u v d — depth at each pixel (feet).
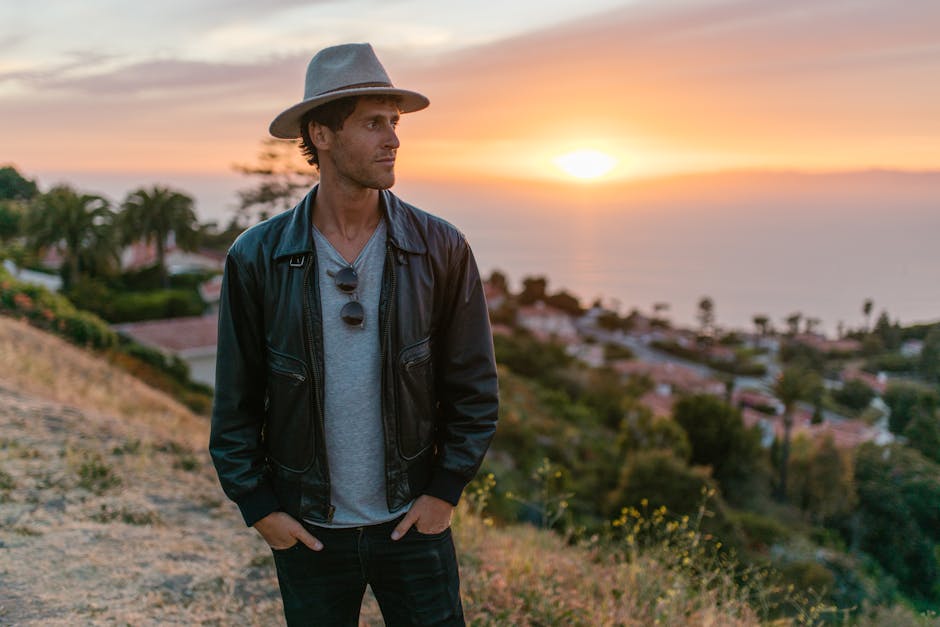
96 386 31.58
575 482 57.00
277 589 10.31
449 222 5.36
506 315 337.52
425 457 5.28
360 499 5.11
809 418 176.65
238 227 40.55
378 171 4.66
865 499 57.82
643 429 86.02
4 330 38.17
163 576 10.11
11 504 12.11
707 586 11.62
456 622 5.45
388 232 4.95
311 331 4.90
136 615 8.85
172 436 20.74
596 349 334.44
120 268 134.00
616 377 168.04
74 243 114.21
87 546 10.80
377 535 5.15
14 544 10.45
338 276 4.85
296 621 5.32
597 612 10.21
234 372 5.08
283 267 4.89
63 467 14.55
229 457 5.08
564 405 119.44
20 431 16.89
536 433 76.28
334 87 4.56
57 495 12.89
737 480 90.33
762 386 304.91
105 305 114.93
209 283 144.36
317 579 5.25
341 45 4.65
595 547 13.78
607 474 59.31
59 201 110.52
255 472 5.14
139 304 119.14
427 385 5.18
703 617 10.53
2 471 13.67
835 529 63.05
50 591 9.18
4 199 45.29
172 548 11.27
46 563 9.97
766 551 35.29
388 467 5.06
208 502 14.26
